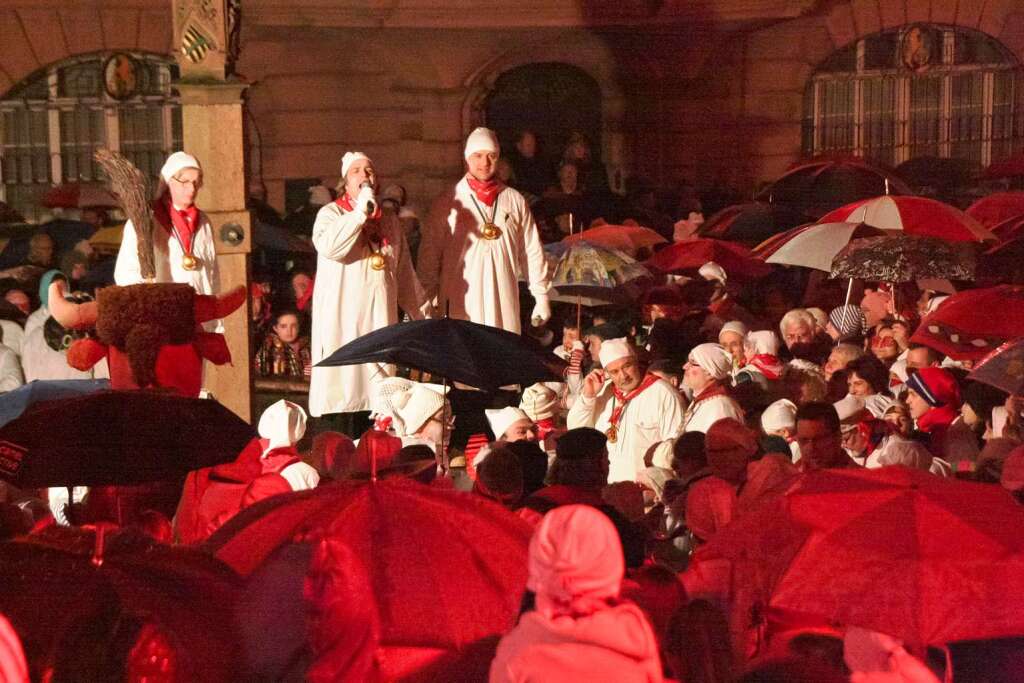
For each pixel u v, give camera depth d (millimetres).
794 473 14570
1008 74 67375
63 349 30656
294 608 11789
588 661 10039
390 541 11945
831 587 11383
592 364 33812
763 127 68500
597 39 67688
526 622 10320
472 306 29172
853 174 50844
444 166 67500
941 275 32750
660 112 68500
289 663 11633
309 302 45594
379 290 27828
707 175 68875
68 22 62062
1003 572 11305
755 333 31062
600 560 10203
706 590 12117
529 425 23938
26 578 11102
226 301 19906
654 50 67688
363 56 67062
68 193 56750
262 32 65562
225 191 28797
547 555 10273
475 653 11688
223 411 13805
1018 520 11703
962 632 11172
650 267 41469
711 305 40781
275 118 66438
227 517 16297
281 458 17906
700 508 15062
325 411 27984
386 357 19922
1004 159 58594
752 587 11992
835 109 68812
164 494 16016
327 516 12148
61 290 21031
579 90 69000
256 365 38844
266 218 55969
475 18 62438
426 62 66625
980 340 25484
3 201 61531
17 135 62969
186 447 13414
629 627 10180
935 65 68250
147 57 63469
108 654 10898
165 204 26000
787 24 67562
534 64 68188
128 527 11922
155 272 25344
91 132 63656
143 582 11148
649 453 22766
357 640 11164
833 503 11891
